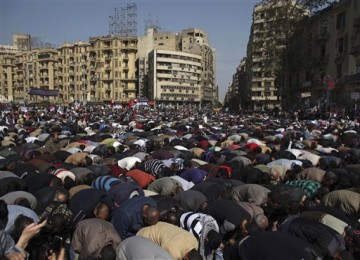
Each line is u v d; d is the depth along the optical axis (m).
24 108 42.91
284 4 52.31
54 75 118.81
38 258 4.88
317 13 49.78
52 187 6.81
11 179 7.05
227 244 5.78
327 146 14.12
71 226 5.44
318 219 5.75
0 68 128.25
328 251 4.98
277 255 4.46
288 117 38.25
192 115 40.56
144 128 21.39
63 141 13.62
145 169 9.34
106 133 17.44
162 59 114.50
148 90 120.38
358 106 36.94
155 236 5.12
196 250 4.93
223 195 7.09
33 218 5.46
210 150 11.91
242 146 13.29
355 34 40.94
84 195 6.17
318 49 50.03
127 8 110.94
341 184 7.84
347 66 43.00
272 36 54.50
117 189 6.94
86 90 112.50
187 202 6.70
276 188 7.11
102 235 5.26
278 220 6.38
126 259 4.61
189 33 138.38
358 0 40.22
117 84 109.06
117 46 108.31
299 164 9.96
